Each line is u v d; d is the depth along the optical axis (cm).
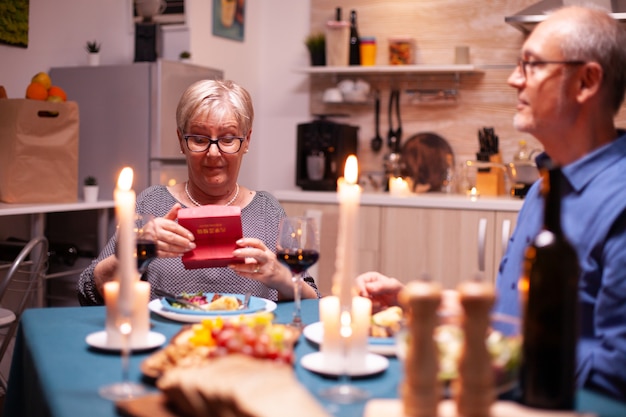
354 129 462
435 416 100
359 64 466
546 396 106
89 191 366
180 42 438
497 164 424
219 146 222
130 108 387
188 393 101
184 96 225
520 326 113
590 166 140
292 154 503
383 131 479
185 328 147
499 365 104
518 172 414
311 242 159
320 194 430
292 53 500
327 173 448
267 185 512
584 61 141
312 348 148
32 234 333
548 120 146
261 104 509
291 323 166
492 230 392
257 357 122
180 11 437
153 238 155
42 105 343
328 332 131
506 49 452
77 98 398
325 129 443
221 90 224
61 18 411
